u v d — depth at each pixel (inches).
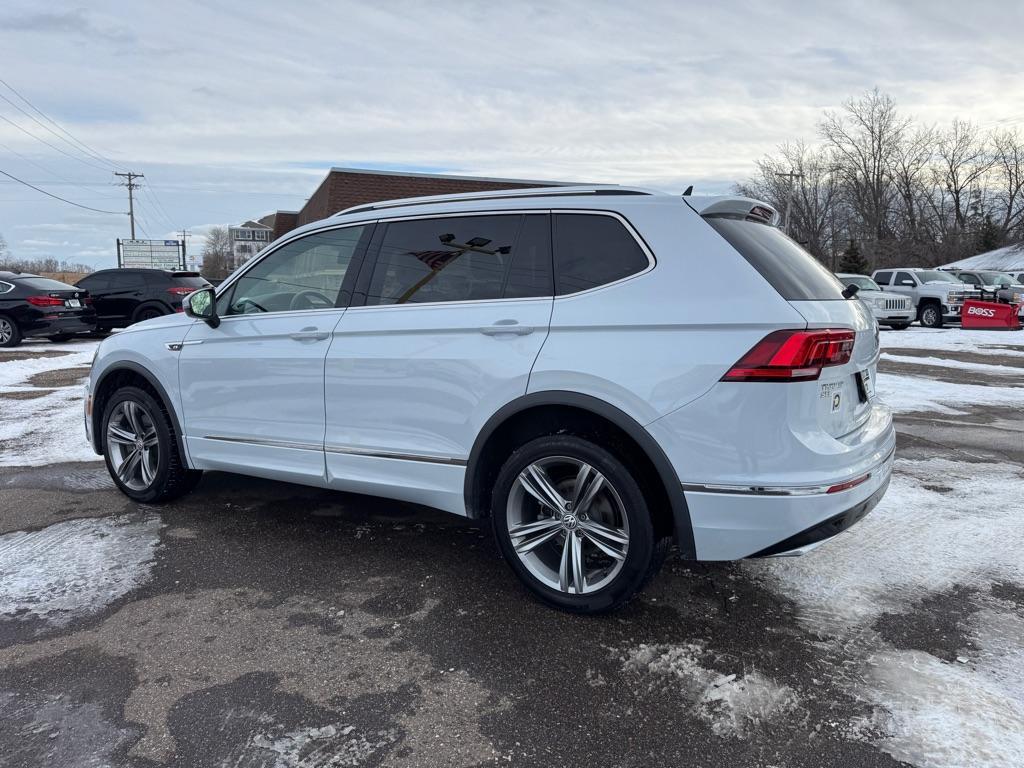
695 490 107.6
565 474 123.4
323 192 871.7
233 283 164.1
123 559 145.1
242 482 200.1
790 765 86.0
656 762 86.7
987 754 87.0
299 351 146.7
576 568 120.3
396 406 134.4
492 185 840.3
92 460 224.1
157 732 91.4
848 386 117.1
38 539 155.7
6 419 290.0
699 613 123.1
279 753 87.7
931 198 2284.7
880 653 110.3
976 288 829.8
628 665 107.3
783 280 110.2
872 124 2241.6
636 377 109.9
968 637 114.9
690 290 110.1
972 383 394.3
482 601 127.7
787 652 110.7
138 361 172.4
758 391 103.4
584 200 123.1
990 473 208.2
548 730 92.4
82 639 114.1
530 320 120.6
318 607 125.3
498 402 122.2
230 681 102.8
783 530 104.5
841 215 2422.5
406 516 171.9
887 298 773.9
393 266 140.5
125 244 1780.3
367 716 95.0
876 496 116.4
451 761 86.7
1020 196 2255.2
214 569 140.7
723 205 117.6
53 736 90.5
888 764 85.9
